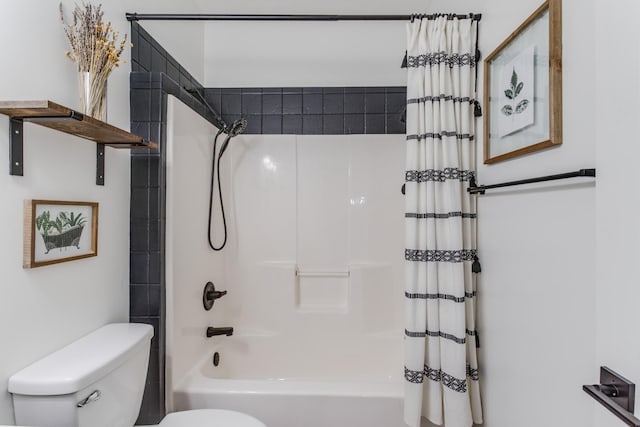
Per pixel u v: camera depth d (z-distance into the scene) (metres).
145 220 1.56
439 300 1.46
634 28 0.62
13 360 0.98
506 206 1.23
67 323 1.19
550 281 1.00
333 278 2.42
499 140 1.27
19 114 0.94
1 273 0.94
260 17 1.55
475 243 1.46
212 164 2.16
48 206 1.09
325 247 2.44
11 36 0.97
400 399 1.53
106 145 1.37
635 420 0.59
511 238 1.20
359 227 2.43
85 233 1.26
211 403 1.57
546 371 1.02
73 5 1.20
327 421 1.54
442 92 1.42
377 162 2.43
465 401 1.37
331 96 2.48
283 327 2.38
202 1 2.27
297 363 2.35
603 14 0.69
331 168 2.44
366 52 2.48
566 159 0.92
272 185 2.44
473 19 1.44
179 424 1.35
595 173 0.74
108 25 1.20
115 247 1.46
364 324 2.36
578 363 0.89
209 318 2.11
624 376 0.65
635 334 0.63
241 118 2.48
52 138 1.11
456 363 1.38
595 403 0.74
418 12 2.38
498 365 1.29
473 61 1.44
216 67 2.48
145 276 1.55
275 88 2.49
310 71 2.48
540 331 1.05
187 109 1.79
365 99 2.47
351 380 2.33
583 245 0.87
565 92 0.92
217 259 2.26
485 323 1.39
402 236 2.41
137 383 1.24
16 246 0.99
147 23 1.73
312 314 2.37
